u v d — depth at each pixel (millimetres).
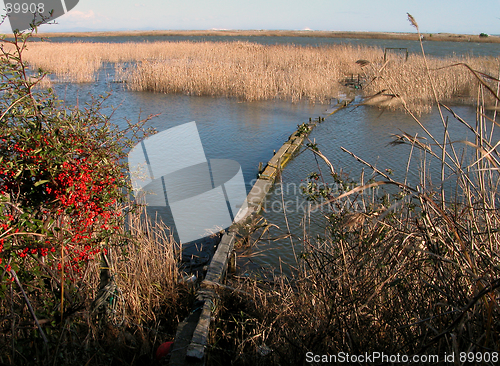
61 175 2828
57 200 2949
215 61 25984
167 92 21734
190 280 5281
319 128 14609
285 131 14148
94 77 25469
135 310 4406
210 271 5027
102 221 3316
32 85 3064
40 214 3160
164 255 5520
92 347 3336
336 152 11555
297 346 3049
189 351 3441
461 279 2793
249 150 12016
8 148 2918
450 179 8570
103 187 3111
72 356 3146
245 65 23969
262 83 20234
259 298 4648
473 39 62281
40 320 3049
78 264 3139
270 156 11500
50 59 27531
